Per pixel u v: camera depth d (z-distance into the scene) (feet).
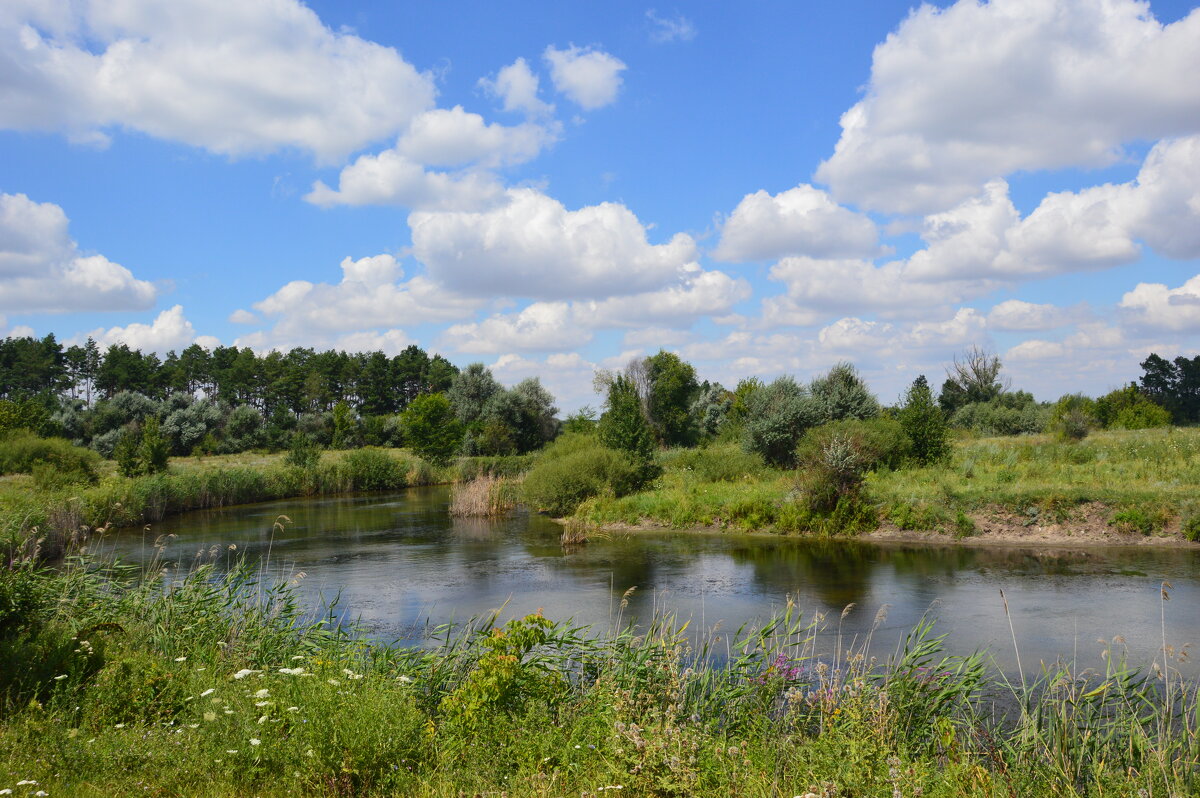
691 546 66.95
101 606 31.50
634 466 98.84
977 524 64.95
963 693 23.06
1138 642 34.01
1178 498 61.26
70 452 128.67
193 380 368.89
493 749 18.49
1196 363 279.08
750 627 37.86
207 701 19.36
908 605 42.37
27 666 21.25
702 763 16.88
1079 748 18.85
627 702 20.08
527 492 100.22
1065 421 126.82
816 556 59.57
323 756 16.63
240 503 119.75
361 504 117.08
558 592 49.26
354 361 371.76
